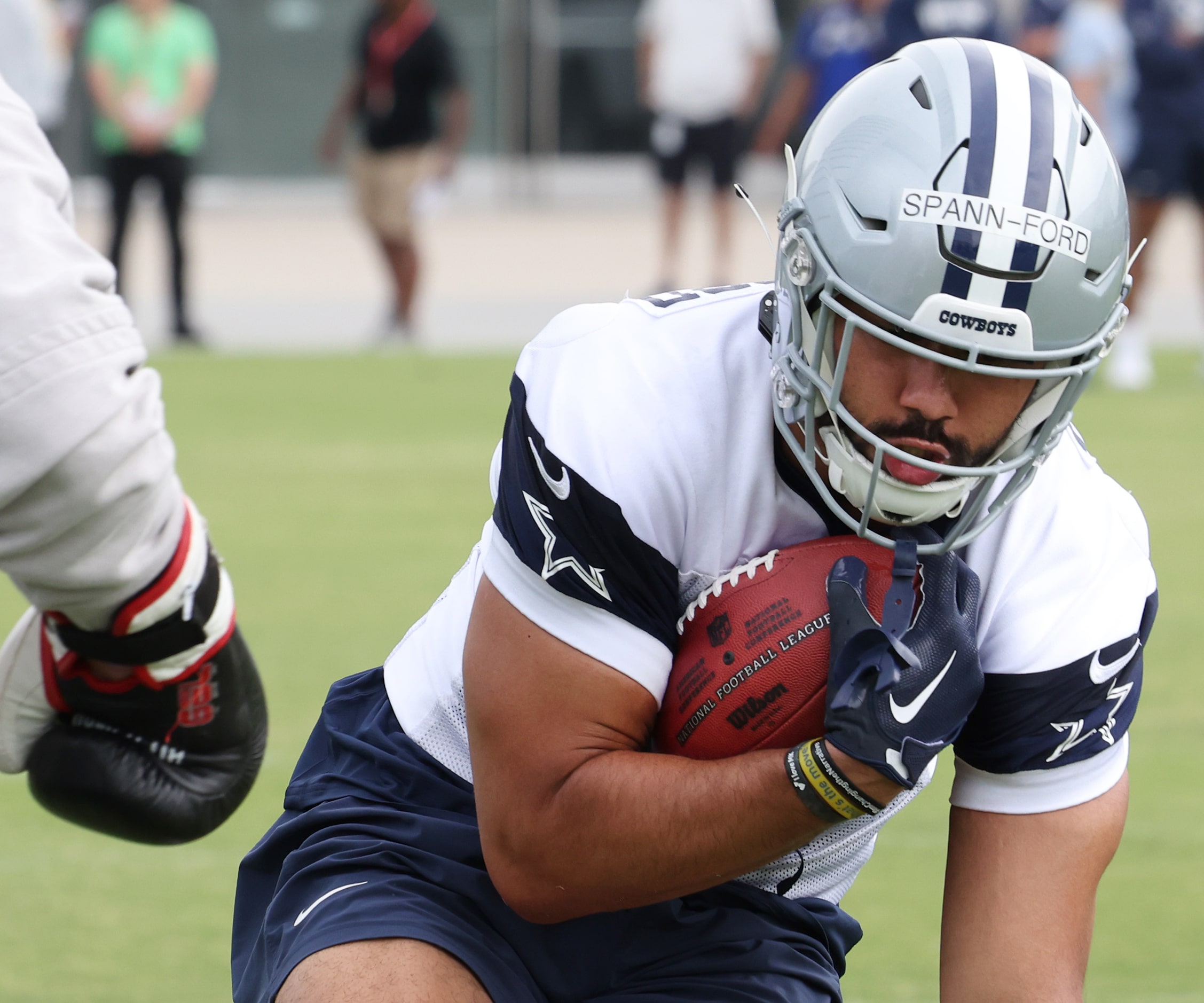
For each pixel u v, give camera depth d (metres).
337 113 37.41
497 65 66.31
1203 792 14.12
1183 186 33.22
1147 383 33.50
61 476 5.48
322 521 22.55
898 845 13.30
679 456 7.15
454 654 8.07
